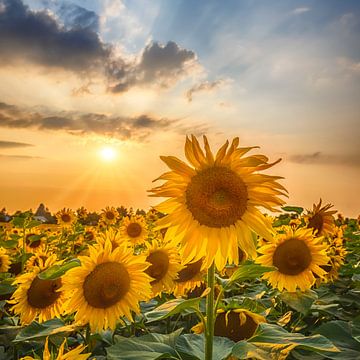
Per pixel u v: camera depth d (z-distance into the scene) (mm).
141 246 1961
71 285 678
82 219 2793
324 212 1190
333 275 1224
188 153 534
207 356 490
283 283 916
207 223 537
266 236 537
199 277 973
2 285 998
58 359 387
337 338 620
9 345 771
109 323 682
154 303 942
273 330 500
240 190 535
